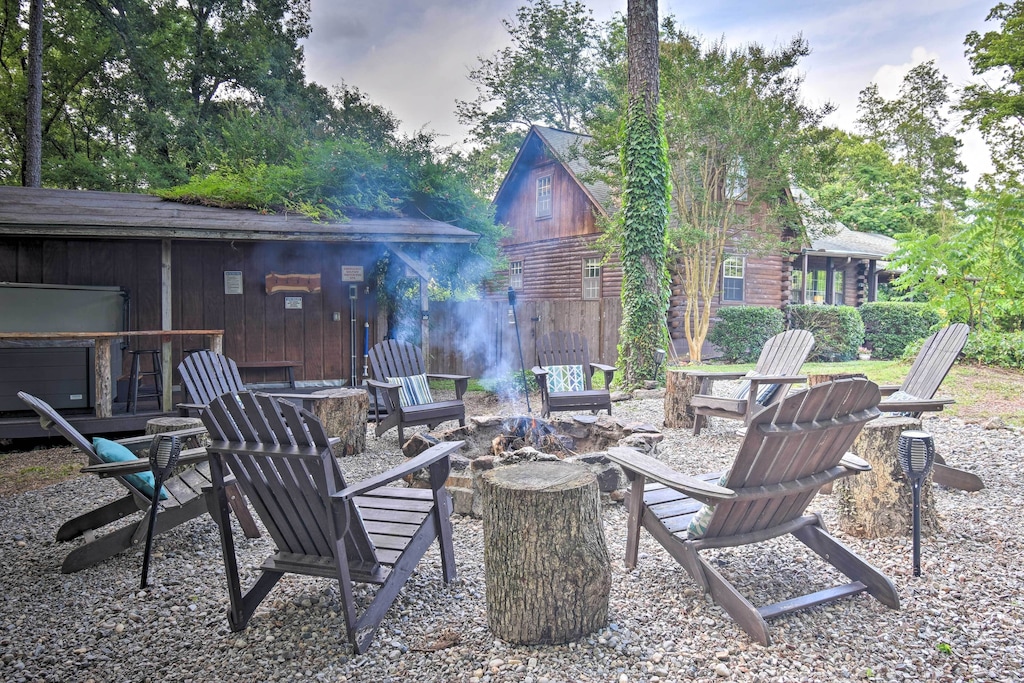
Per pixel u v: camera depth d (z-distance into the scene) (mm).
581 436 5613
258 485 2684
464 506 4180
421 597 3053
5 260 8188
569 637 2566
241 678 2404
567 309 13203
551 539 2514
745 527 2908
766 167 12703
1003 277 9430
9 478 5672
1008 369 9070
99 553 3494
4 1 19062
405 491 3646
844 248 18172
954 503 4184
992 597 2885
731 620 2721
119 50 20391
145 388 8758
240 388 5930
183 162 20000
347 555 2805
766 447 2580
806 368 11203
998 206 9430
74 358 6820
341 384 9758
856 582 2904
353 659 2518
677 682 2283
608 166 13625
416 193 11227
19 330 6895
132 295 8734
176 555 3719
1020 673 2301
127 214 7891
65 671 2496
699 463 5273
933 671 2320
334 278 9750
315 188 10078
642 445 4949
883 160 35469
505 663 2447
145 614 2977
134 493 3646
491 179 26609
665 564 3340
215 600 3111
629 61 9656
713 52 12359
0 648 2691
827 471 2949
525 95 26656
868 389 2678
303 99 23453
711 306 15125
